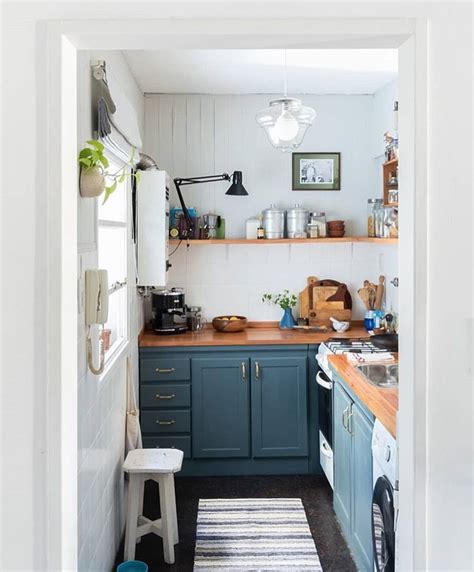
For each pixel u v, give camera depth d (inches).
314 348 152.3
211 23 57.1
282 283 173.2
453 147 57.5
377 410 85.6
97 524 94.2
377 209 157.9
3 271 56.9
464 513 58.4
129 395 126.1
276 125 128.3
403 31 57.6
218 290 172.7
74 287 62.5
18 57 56.3
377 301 168.6
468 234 57.9
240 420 152.7
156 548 117.4
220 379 152.1
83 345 82.7
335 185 171.6
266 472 154.4
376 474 88.8
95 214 91.3
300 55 132.4
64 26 56.6
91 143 79.4
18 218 56.7
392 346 135.3
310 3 57.0
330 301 171.8
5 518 57.5
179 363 151.2
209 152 169.8
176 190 167.8
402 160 61.2
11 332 57.1
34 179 56.7
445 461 58.3
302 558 111.0
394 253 157.3
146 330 167.0
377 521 86.4
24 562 57.8
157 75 148.2
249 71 145.4
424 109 57.4
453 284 57.9
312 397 152.9
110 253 126.6
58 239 57.1
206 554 113.0
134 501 109.3
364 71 145.4
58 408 57.7
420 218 57.7
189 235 161.5
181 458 114.8
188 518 128.5
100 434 96.7
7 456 57.5
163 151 169.6
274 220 163.5
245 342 151.2
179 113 169.2
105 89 91.3
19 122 56.5
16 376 57.3
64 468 59.2
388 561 79.3
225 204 171.2
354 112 170.9
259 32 57.5
